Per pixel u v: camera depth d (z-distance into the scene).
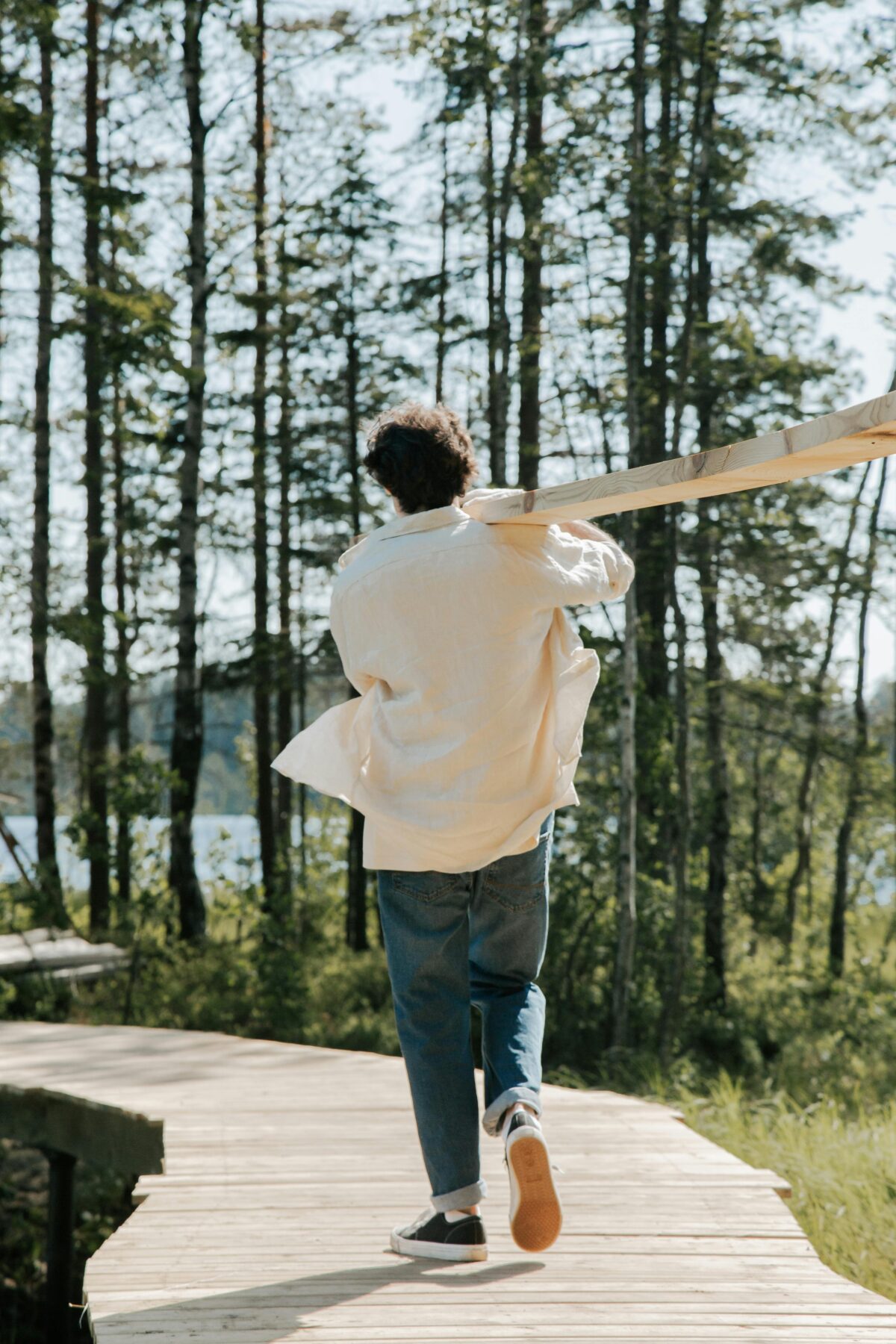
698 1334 2.40
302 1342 2.38
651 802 14.63
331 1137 4.38
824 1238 4.09
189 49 15.23
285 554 18.98
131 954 12.16
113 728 20.08
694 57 13.23
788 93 13.42
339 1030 12.09
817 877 23.72
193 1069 5.81
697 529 13.66
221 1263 2.94
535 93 13.28
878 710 17.75
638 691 13.75
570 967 12.53
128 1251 3.06
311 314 18.61
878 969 14.84
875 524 14.63
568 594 2.53
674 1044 11.86
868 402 1.70
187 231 15.59
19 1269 7.02
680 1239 3.10
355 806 2.60
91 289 13.60
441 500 2.61
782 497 14.10
